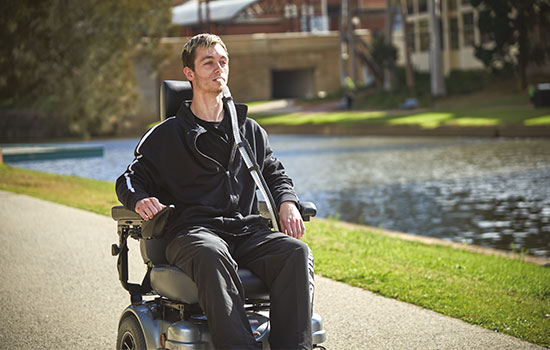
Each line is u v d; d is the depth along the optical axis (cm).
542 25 2980
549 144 2508
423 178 1781
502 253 834
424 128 3306
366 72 6562
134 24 2502
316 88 6575
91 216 1014
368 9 7200
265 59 6397
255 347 303
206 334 321
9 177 1634
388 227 1162
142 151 349
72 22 2195
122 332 368
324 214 1313
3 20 1923
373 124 3622
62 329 503
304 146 3030
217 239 325
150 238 355
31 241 825
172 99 373
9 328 505
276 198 360
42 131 4762
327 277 650
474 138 2991
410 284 614
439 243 888
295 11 7300
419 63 5612
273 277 324
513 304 554
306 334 308
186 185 348
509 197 1412
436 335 478
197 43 354
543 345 454
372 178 1836
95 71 2267
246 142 353
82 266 695
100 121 2397
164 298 350
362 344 461
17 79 2088
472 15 4969
